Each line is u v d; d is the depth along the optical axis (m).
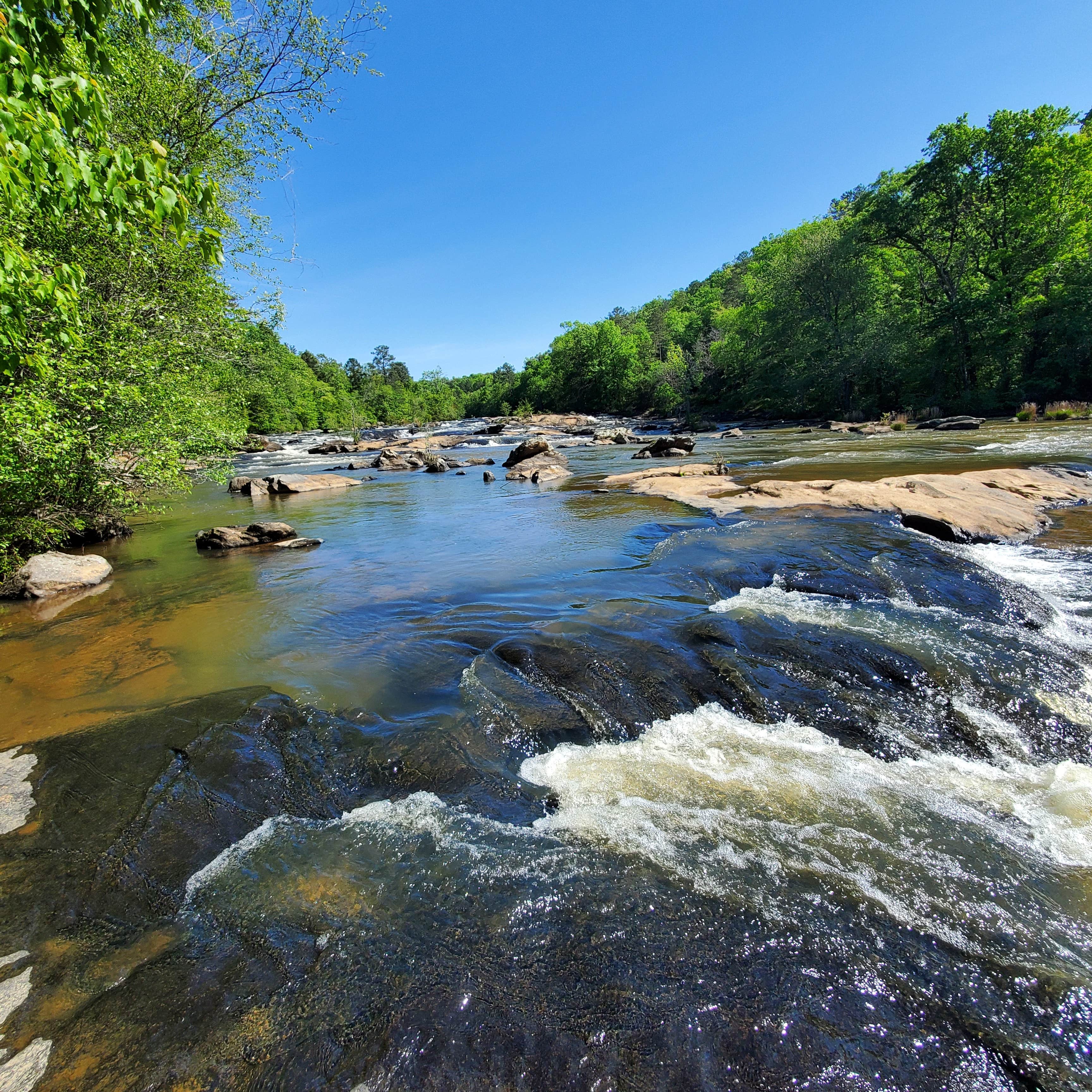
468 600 6.46
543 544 9.07
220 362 13.71
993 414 27.09
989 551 7.29
